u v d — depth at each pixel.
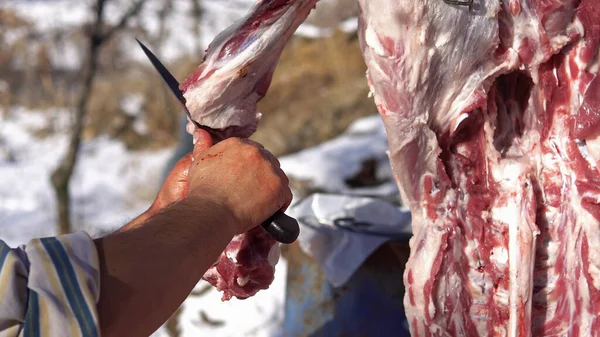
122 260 1.11
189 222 1.20
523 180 1.71
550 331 1.73
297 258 2.60
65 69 11.64
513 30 1.63
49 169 9.54
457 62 1.60
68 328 1.02
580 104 1.66
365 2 1.58
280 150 6.74
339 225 2.51
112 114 10.59
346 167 4.94
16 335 1.01
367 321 2.47
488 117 1.71
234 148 1.37
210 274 1.79
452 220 1.70
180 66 10.48
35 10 12.60
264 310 3.36
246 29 1.67
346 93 7.40
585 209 1.65
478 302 1.73
